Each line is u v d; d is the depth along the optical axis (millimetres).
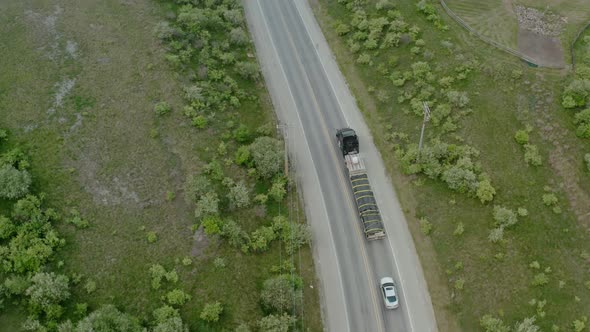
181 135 68750
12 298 52219
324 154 70375
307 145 71438
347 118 74312
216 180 64750
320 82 79062
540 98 70375
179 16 83812
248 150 67375
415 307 56969
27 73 74062
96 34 81375
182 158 66375
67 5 86500
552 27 81938
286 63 82000
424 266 59844
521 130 67312
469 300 56156
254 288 56969
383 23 82625
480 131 68312
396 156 68750
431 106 71812
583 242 58406
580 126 66000
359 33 82625
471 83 73500
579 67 73812
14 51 77250
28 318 50750
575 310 54250
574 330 53125
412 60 77875
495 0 87500
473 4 86812
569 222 59875
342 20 86688
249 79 78250
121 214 60344
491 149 66500
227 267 57562
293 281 57344
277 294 55000
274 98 77062
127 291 54719
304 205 65375
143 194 62375
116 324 50094
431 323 55812
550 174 63625
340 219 63969
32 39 79500
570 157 64312
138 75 75500
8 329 50531
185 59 77875
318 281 59156
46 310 51250
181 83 74812
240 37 82938
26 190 59344
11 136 66062
